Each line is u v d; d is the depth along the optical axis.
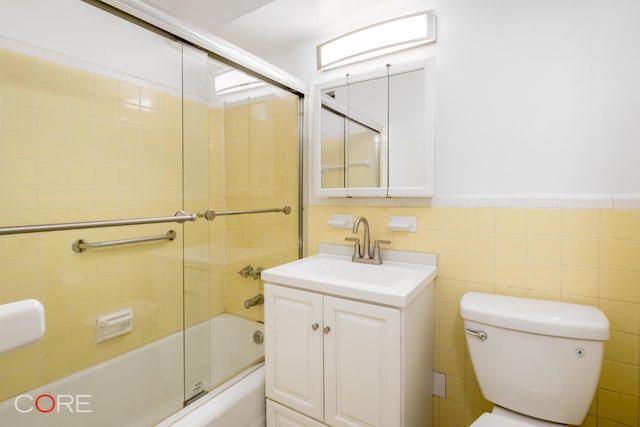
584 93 1.22
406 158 1.55
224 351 1.78
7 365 1.26
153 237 1.70
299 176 1.92
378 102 1.62
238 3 1.64
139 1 1.20
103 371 1.51
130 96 1.62
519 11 1.33
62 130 1.40
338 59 1.74
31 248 1.33
